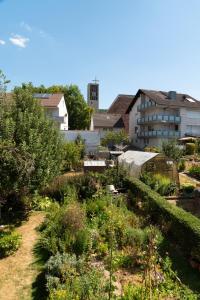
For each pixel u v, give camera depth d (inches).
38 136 492.7
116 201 546.6
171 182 716.0
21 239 414.3
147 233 368.5
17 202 549.3
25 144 453.1
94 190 605.9
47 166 509.7
